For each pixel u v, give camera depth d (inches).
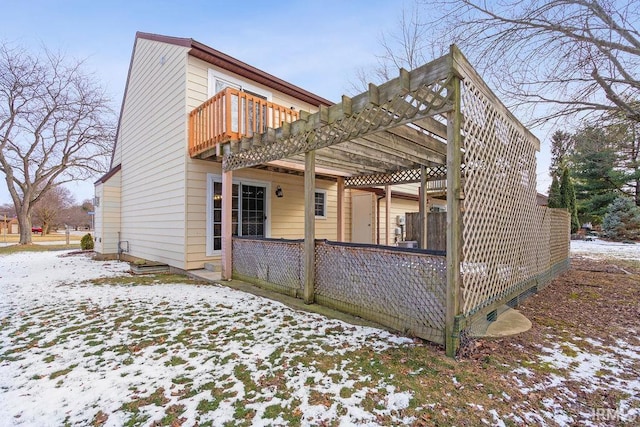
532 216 195.2
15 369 102.5
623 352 113.9
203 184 273.1
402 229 470.0
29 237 653.9
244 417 78.2
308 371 100.3
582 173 671.8
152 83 321.1
